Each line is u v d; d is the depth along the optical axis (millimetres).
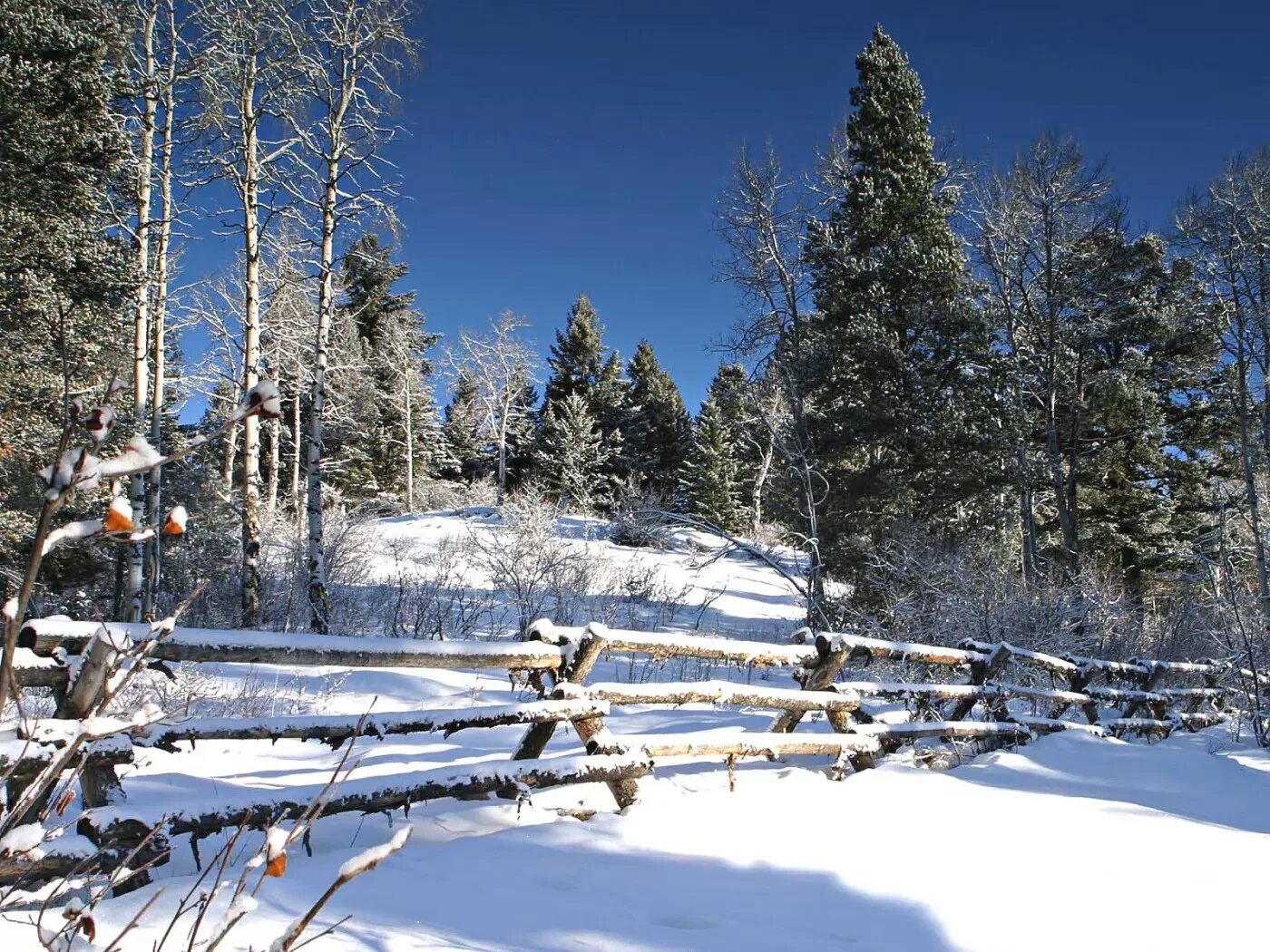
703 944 2355
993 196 22984
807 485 17266
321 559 13422
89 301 11992
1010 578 12438
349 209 14664
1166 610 18516
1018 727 5992
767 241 20188
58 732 2320
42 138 11164
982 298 23031
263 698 6992
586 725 3775
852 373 20359
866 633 15227
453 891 2566
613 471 43969
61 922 2016
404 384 39219
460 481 46281
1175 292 25375
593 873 2842
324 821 3148
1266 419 22391
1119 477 27719
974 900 2842
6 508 12125
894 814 3809
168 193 14414
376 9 14367
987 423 19641
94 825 2334
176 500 18109
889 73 22016
